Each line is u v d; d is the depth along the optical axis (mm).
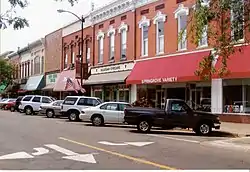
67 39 47312
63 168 9898
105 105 24859
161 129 23000
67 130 20797
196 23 14922
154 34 30656
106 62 37625
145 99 30094
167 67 27953
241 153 13219
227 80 24609
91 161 11000
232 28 14695
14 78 67250
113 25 36625
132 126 24766
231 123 23797
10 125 23812
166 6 29547
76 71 39031
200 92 26625
